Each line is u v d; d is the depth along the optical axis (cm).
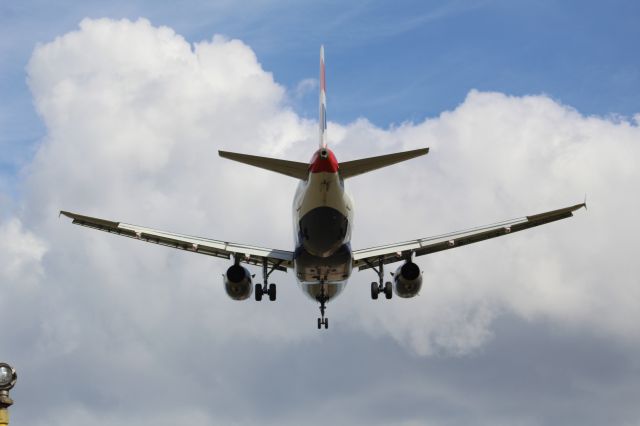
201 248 8775
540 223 8469
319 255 7769
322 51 8188
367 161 7281
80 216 8212
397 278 8731
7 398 3972
